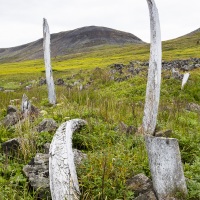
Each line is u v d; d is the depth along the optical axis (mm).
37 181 5922
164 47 115875
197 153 6965
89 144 7418
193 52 76062
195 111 13164
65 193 5094
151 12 7867
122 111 10688
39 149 7488
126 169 5945
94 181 5645
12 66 118062
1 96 16500
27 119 8805
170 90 18984
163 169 5309
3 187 5910
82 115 9328
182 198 5215
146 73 24203
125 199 5227
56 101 13492
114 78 24984
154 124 7684
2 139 8008
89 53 156875
